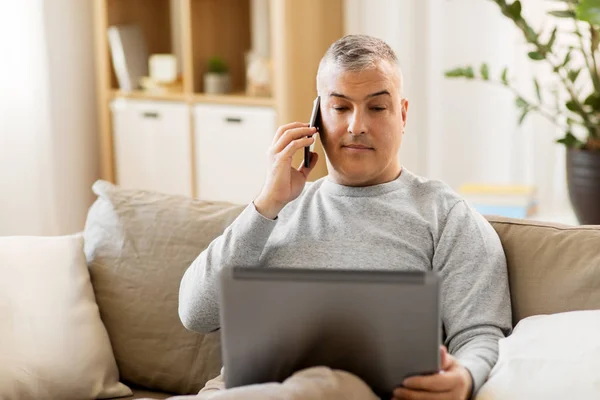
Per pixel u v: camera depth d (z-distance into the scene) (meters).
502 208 3.24
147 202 2.19
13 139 3.77
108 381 2.06
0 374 1.94
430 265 1.79
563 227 1.84
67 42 4.01
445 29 3.86
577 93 3.24
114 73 4.08
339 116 1.79
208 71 3.98
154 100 3.96
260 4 3.97
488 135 3.91
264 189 1.79
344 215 1.83
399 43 3.92
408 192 1.85
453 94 3.92
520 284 1.80
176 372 2.06
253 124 3.76
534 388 1.50
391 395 1.46
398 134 1.82
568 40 3.65
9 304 2.00
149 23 4.23
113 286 2.13
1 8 3.66
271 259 1.85
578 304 1.74
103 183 2.28
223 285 1.41
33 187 3.85
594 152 3.04
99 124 4.18
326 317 1.39
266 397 1.38
